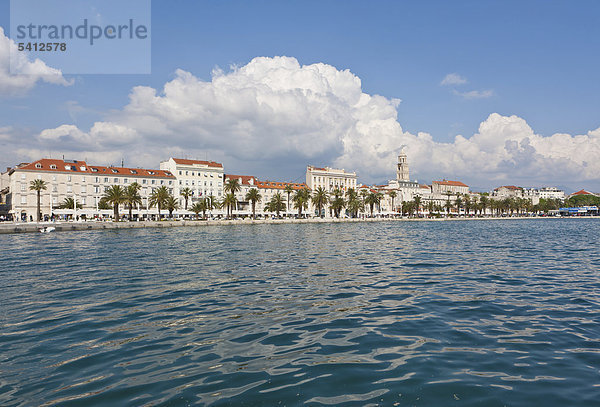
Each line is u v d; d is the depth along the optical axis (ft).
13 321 42.09
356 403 23.44
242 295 53.83
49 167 394.93
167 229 292.61
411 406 23.00
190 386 25.95
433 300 50.42
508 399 23.73
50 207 377.50
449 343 33.81
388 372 27.86
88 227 277.03
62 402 23.95
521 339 34.71
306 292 55.62
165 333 37.35
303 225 384.68
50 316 43.96
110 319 42.42
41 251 122.42
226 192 509.76
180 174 481.05
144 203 447.83
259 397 24.31
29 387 26.14
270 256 103.14
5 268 82.94
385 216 640.58
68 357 31.45
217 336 36.27
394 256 102.83
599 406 22.75
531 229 293.02
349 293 54.85
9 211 385.91
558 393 24.44
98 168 431.43
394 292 55.47
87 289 59.06
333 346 33.35
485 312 44.27
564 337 35.17
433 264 86.17
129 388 25.75
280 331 37.60
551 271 75.87
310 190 583.58
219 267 81.76
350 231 259.39
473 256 102.99
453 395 24.35
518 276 69.72
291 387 25.63
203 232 248.32
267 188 556.10
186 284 62.34
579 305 47.55
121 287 60.34
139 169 463.83
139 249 126.72
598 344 33.22
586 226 357.20
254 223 413.80
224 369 28.71
